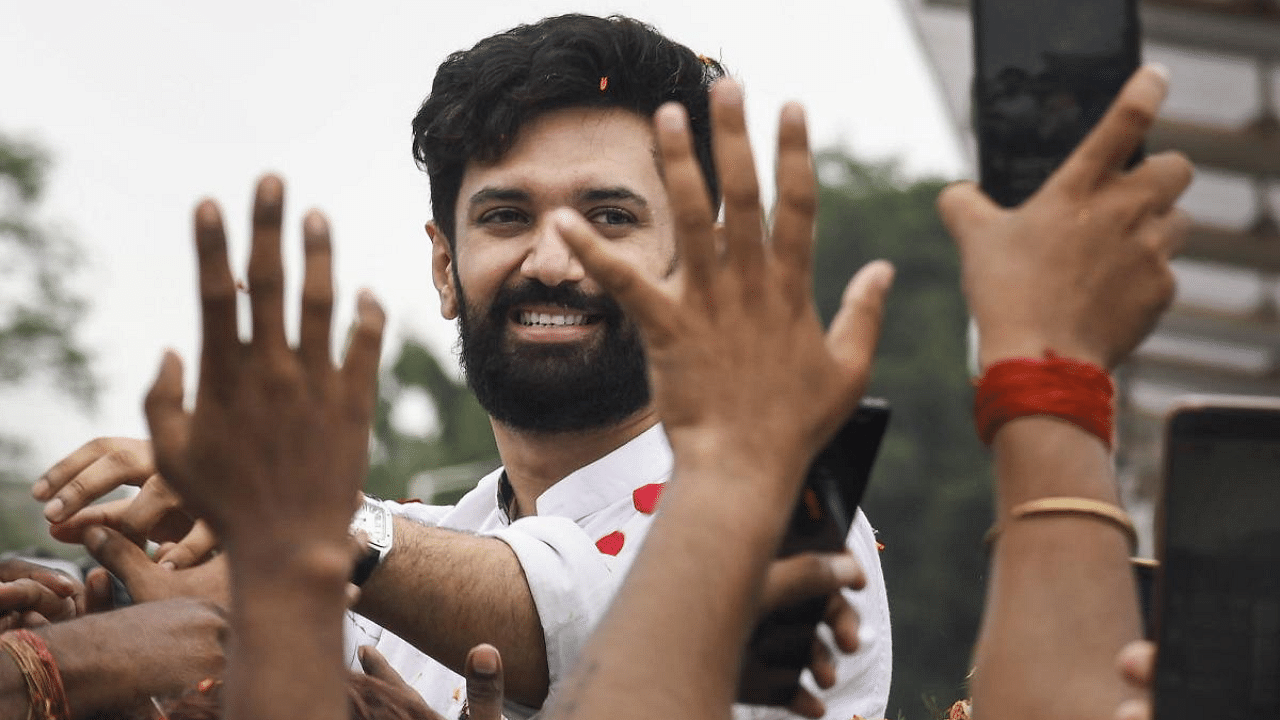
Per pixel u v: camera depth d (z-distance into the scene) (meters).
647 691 1.52
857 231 33.88
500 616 2.74
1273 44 9.80
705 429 1.60
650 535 1.58
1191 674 1.55
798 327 1.61
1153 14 9.75
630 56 3.44
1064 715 1.56
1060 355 1.61
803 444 1.60
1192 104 10.76
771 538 1.58
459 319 3.57
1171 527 1.57
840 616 1.79
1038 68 1.65
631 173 3.41
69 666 2.32
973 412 1.66
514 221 3.43
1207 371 14.90
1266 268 12.58
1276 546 1.56
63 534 2.82
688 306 1.61
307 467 1.57
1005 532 1.62
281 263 1.52
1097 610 1.58
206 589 2.65
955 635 22.39
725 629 1.55
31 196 26.72
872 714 3.19
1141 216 1.61
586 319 3.38
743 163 1.57
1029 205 1.63
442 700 3.29
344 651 1.58
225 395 1.55
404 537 2.73
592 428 3.42
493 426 3.57
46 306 26.47
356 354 1.57
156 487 2.76
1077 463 1.60
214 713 2.18
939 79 10.67
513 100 3.41
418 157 3.63
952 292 32.94
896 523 27.11
